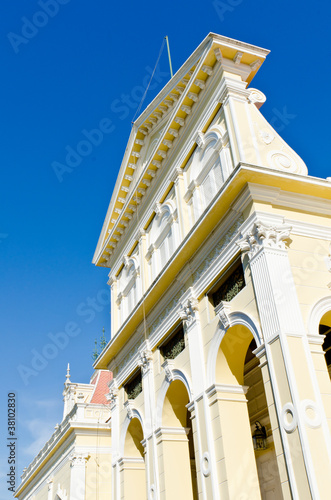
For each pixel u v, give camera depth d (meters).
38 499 31.14
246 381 16.19
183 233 14.98
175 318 14.73
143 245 18.55
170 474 13.89
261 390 15.38
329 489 8.34
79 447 24.67
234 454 11.27
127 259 20.14
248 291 11.27
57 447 27.73
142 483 17.16
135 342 17.77
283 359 9.54
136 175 19.94
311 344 9.98
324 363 9.86
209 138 14.59
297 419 8.86
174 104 17.86
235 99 13.65
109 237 21.20
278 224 11.33
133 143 19.70
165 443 14.30
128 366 18.09
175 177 16.36
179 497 13.67
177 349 14.88
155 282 15.27
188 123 16.03
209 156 14.52
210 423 11.95
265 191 11.63
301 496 8.44
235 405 11.96
